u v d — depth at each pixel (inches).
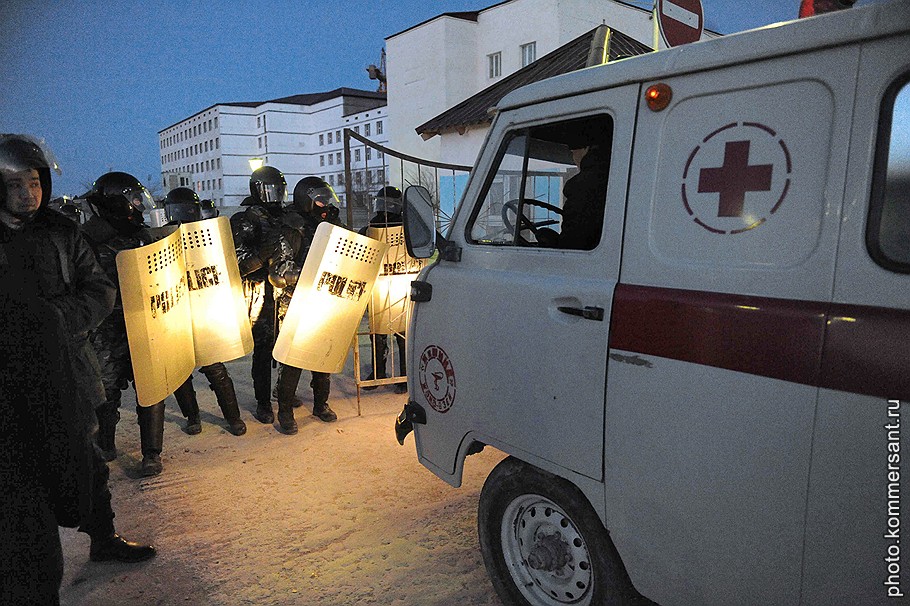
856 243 59.0
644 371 74.0
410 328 113.4
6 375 70.9
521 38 753.6
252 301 194.1
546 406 86.7
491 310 95.2
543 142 99.1
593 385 80.0
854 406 57.1
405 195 103.0
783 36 64.7
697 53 72.3
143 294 146.9
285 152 2325.3
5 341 70.6
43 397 73.1
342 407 219.1
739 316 65.4
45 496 75.1
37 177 98.3
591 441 80.9
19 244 75.3
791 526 62.3
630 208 78.4
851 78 60.2
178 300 162.1
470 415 100.5
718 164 69.7
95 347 155.6
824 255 61.0
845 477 58.0
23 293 72.4
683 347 70.1
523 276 91.4
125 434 193.3
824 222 61.3
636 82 78.9
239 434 190.1
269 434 191.6
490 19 794.2
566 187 92.5
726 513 67.4
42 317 73.4
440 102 821.2
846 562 58.8
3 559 71.1
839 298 59.6
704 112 71.4
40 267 102.4
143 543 128.1
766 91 66.2
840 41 60.6
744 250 67.1
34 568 74.1
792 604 63.4
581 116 86.6
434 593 109.6
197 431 192.1
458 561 119.9
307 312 180.4
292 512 141.4
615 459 78.0
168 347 157.2
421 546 125.7
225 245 175.3
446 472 107.3
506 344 92.6
